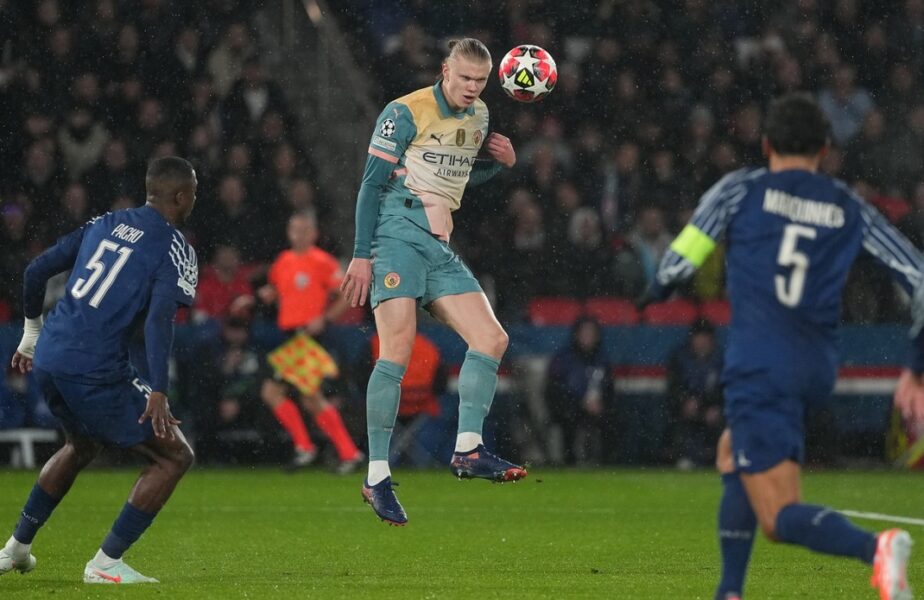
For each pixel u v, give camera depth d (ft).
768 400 47.34
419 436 155.33
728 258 49.78
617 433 159.33
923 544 89.45
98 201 170.40
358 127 185.37
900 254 49.24
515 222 170.71
